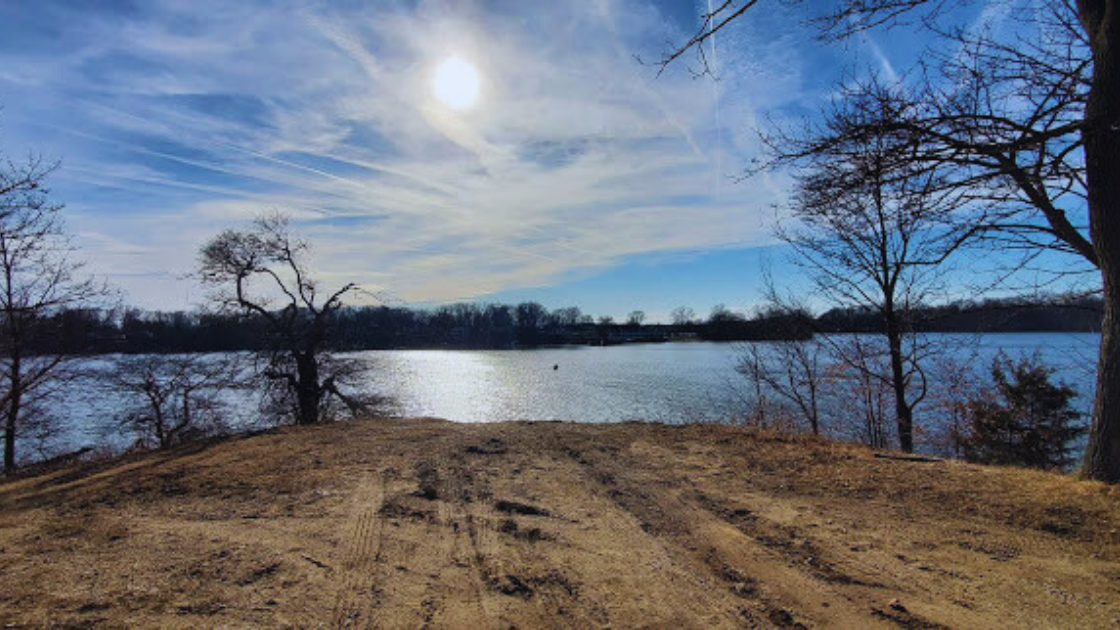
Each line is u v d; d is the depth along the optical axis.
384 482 5.76
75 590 3.39
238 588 3.42
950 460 6.33
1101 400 5.17
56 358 16.91
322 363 20.61
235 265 19.16
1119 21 4.95
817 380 14.12
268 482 5.82
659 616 3.13
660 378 39.78
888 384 12.49
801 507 4.93
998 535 4.20
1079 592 3.35
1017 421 12.27
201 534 4.38
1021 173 5.37
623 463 6.52
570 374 47.34
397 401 22.12
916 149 5.10
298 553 3.96
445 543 4.16
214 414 18.59
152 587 3.43
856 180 5.39
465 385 41.12
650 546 4.12
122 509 5.10
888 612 3.16
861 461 6.32
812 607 3.22
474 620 3.06
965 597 3.32
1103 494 4.62
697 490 5.46
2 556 3.97
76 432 20.47
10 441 15.65
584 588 3.46
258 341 19.92
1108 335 5.14
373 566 3.75
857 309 13.58
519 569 3.71
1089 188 5.30
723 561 3.86
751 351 17.50
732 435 8.00
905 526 4.44
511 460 6.71
